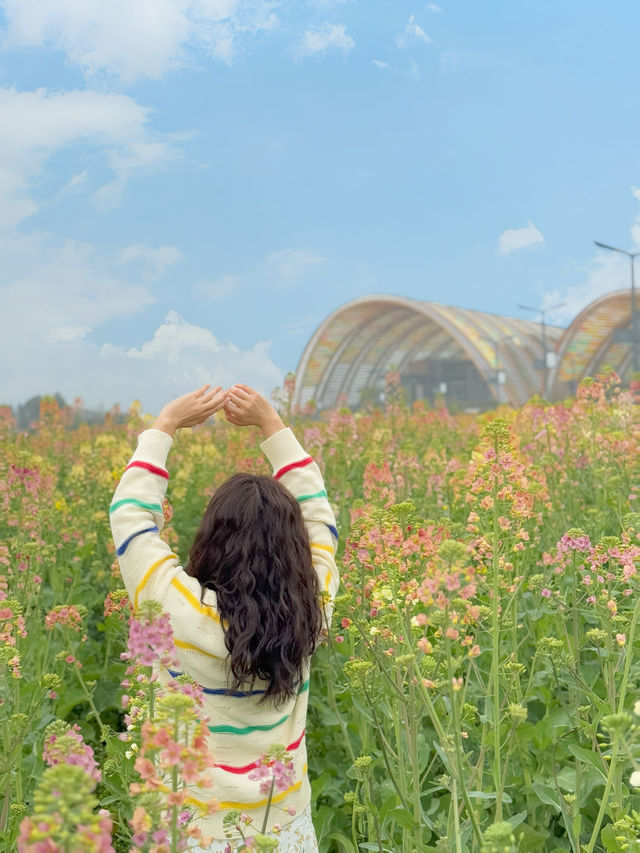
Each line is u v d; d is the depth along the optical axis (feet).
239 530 7.36
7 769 9.43
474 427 37.99
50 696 12.34
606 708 10.38
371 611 10.44
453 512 19.12
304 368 210.59
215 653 7.07
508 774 12.21
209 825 7.01
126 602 13.12
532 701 14.01
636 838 8.76
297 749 7.66
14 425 34.04
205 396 8.61
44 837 4.04
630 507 19.29
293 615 7.25
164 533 11.96
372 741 13.46
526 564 14.05
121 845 11.18
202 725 5.39
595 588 11.71
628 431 24.43
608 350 143.43
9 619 9.95
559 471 20.21
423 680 7.85
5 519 18.35
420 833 8.96
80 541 21.24
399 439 32.27
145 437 8.22
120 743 9.98
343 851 12.53
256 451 25.40
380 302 186.39
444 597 7.19
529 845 11.19
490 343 170.09
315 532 8.60
